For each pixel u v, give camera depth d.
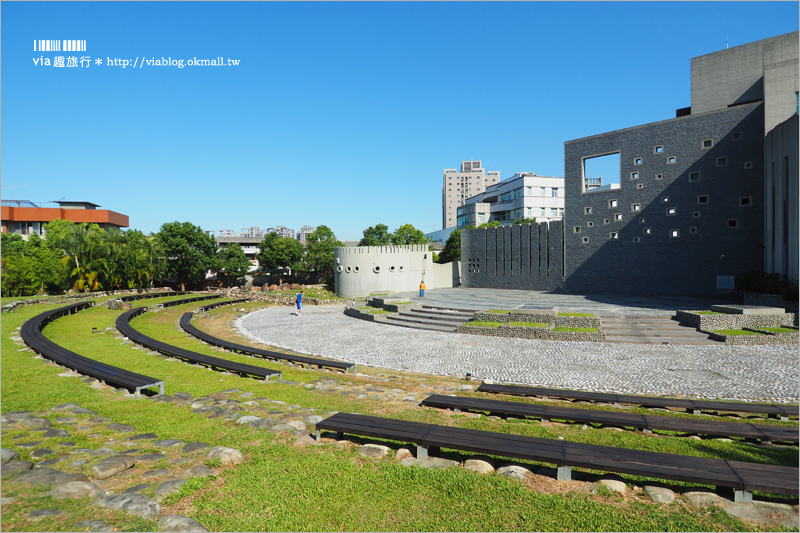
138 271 52.44
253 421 7.93
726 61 35.81
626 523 4.84
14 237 53.94
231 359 16.23
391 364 17.20
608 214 40.44
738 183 33.16
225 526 4.72
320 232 75.06
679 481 5.75
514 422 8.94
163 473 5.74
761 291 24.80
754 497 5.50
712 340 19.28
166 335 21.59
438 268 54.94
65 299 34.62
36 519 4.45
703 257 34.88
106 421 7.71
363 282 51.97
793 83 29.06
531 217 80.44
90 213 76.94
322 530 4.75
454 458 6.66
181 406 8.97
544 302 32.09
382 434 6.67
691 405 9.98
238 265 68.31
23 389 9.78
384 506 5.21
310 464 6.18
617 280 39.88
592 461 5.67
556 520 4.91
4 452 5.74
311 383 12.56
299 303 36.59
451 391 12.15
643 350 18.11
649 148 37.75
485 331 22.81
